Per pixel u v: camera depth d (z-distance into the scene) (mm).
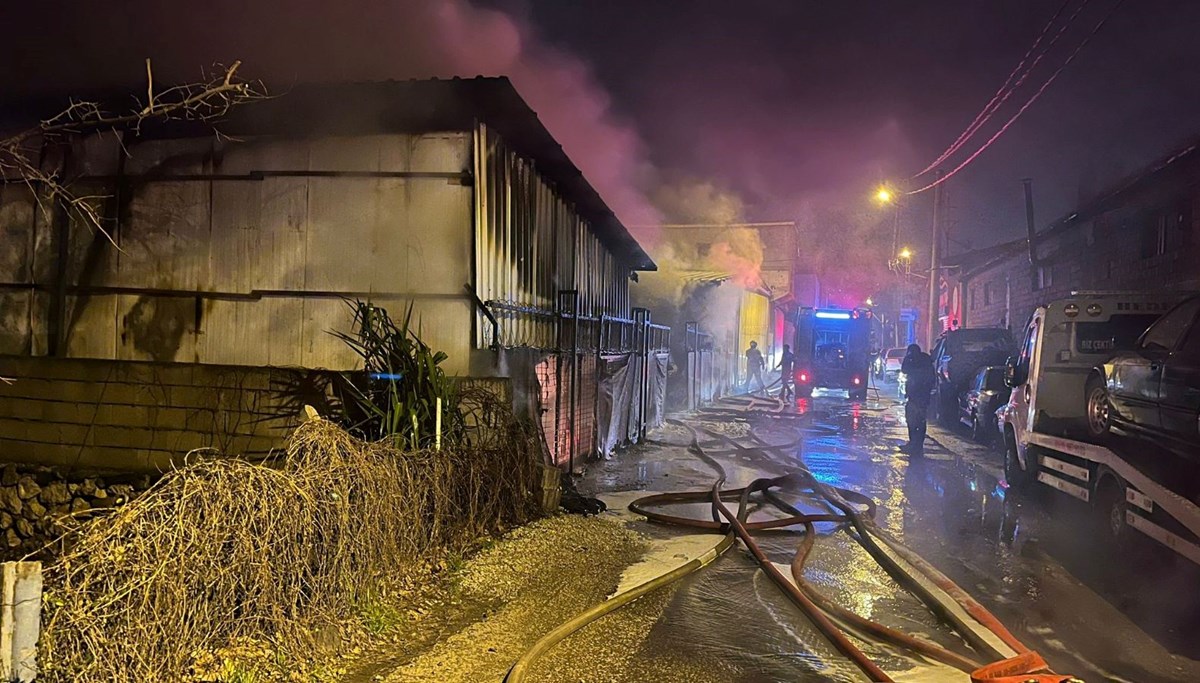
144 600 3777
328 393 7754
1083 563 7543
